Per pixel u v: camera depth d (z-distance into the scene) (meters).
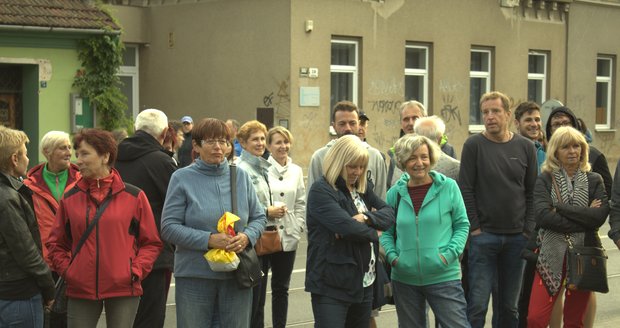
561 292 7.56
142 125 7.31
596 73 27.81
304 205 8.49
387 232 6.97
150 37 22.98
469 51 23.64
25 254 5.58
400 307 6.90
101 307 6.22
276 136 8.44
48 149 7.32
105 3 22.22
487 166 7.68
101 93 19.11
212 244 6.03
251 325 8.08
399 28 21.88
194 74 22.03
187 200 6.22
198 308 6.21
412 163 6.73
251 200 6.46
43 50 18.34
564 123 8.56
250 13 20.64
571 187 7.27
